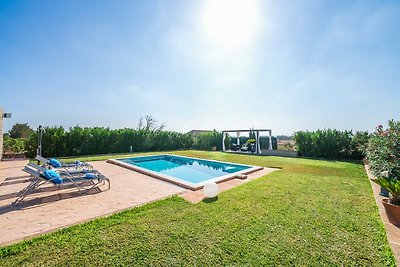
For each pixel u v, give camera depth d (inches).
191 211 158.1
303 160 528.7
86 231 123.2
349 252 105.7
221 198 192.2
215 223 136.9
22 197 186.5
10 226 132.6
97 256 98.7
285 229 129.6
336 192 214.2
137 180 272.5
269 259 99.2
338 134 589.3
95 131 664.4
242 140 975.0
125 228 128.0
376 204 178.7
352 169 373.7
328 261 98.3
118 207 169.9
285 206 170.4
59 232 121.8
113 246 107.5
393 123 227.5
